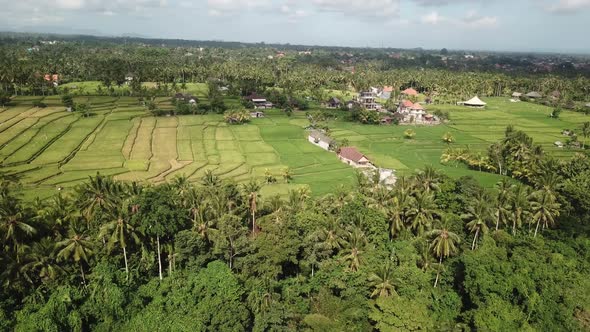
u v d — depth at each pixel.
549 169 117.25
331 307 60.88
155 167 131.50
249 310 61.66
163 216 66.19
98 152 143.25
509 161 136.50
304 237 71.94
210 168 135.50
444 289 68.69
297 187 121.44
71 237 62.94
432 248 73.94
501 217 83.50
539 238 78.94
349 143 176.75
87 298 59.66
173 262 69.06
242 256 70.62
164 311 59.78
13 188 103.62
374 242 74.19
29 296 57.59
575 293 61.66
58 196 79.12
